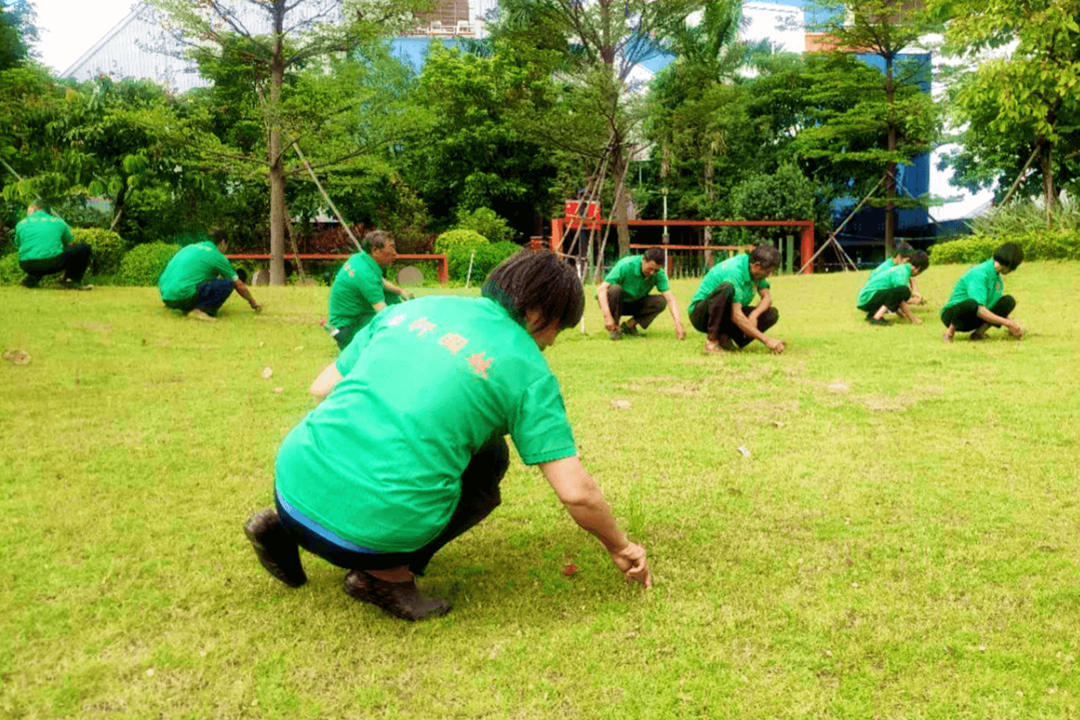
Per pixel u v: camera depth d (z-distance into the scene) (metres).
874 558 2.93
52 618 2.49
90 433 4.49
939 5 16.81
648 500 3.54
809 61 28.19
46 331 7.74
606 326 8.35
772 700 2.11
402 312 2.46
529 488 3.72
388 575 2.51
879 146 29.14
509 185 29.31
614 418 4.93
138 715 2.05
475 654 2.33
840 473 3.86
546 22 18.19
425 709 2.09
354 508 2.22
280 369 6.64
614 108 17.70
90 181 18.89
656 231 30.95
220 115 22.95
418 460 2.22
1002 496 3.52
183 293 9.21
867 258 33.22
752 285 7.60
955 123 20.45
